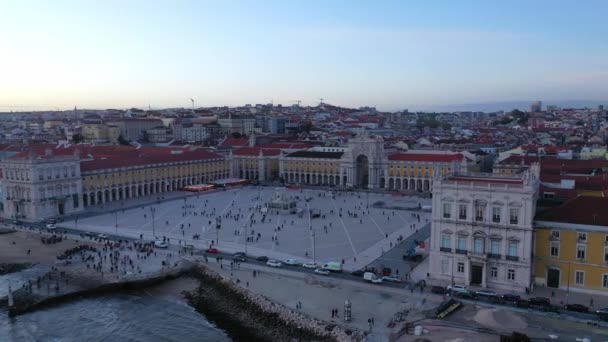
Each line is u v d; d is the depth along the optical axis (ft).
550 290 320.29
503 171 583.58
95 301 351.46
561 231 318.04
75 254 435.53
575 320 276.00
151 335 301.84
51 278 380.37
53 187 598.75
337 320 285.64
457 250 338.54
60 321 320.70
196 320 321.52
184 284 379.14
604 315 280.72
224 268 387.55
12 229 528.22
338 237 487.20
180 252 435.12
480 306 298.76
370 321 277.85
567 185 422.00
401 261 400.06
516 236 318.65
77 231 515.50
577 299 305.12
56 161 600.80
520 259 318.45
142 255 427.74
